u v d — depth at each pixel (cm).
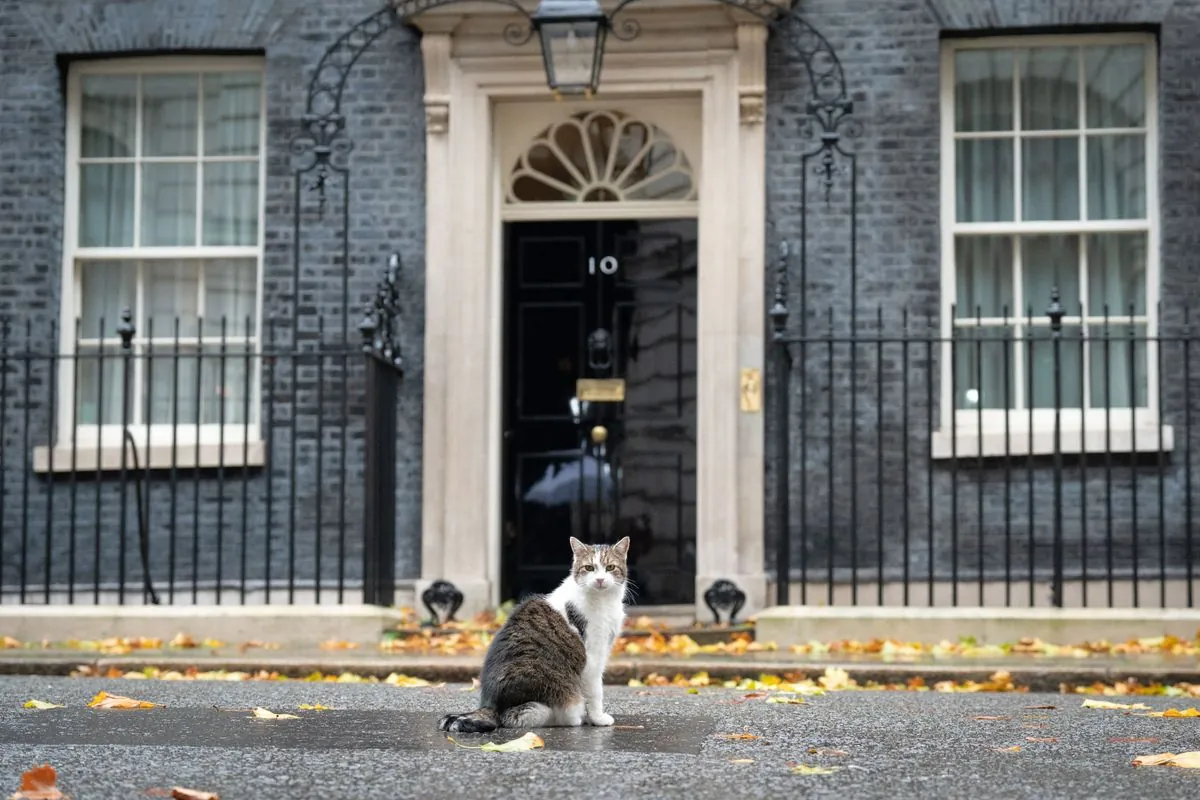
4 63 1014
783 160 970
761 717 623
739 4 941
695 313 1001
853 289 912
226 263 1025
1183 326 952
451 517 965
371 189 991
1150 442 939
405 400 980
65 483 988
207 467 988
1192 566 916
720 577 949
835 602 953
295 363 921
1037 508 945
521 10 923
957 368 978
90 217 1028
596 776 471
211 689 728
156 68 1027
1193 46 959
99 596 946
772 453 958
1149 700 707
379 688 738
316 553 914
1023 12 966
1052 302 870
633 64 974
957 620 865
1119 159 984
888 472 954
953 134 988
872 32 973
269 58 1003
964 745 548
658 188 1006
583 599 577
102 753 514
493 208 998
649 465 997
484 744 533
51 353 962
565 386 1004
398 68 996
